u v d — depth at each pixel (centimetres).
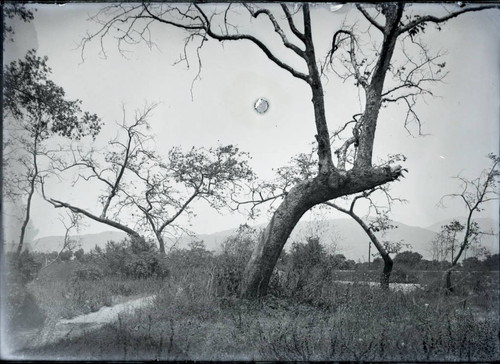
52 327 759
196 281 1079
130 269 1591
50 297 998
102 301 1085
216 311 892
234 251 1202
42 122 1388
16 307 781
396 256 1577
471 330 743
